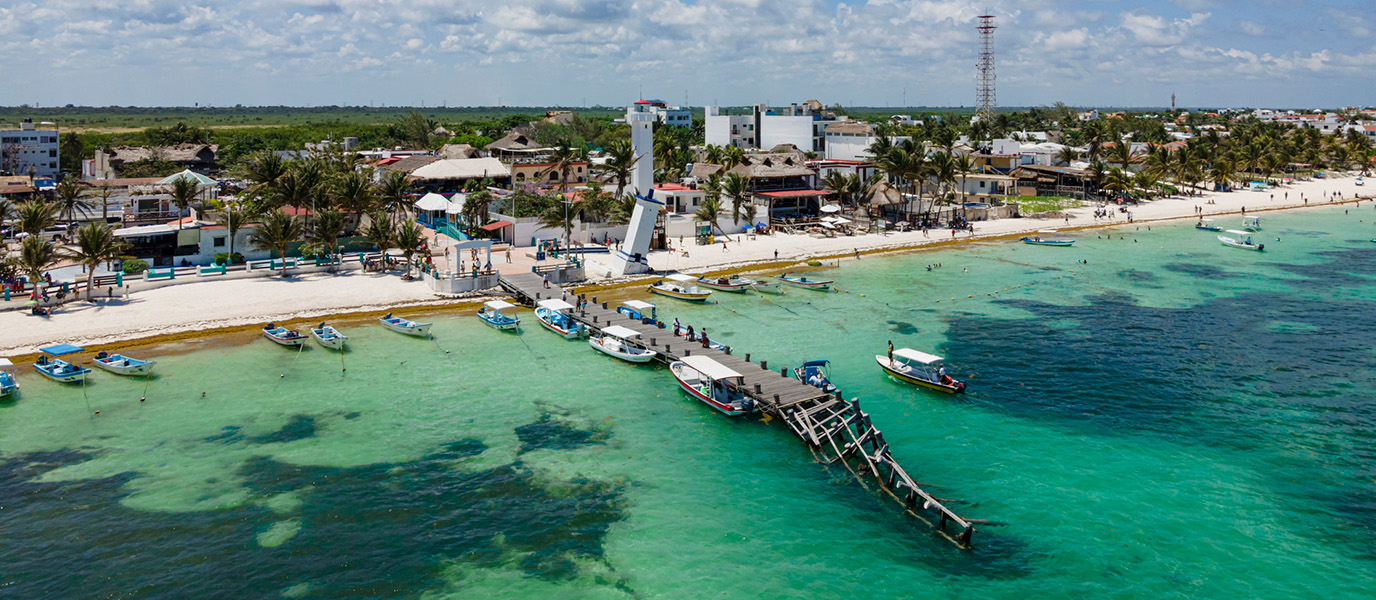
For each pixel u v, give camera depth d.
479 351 60.56
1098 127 186.50
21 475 39.75
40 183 137.88
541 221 97.88
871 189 124.50
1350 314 73.44
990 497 38.88
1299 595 31.19
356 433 45.44
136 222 94.12
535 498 38.44
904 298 78.88
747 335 65.50
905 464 42.44
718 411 49.22
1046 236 116.44
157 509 36.75
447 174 126.88
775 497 38.94
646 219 85.69
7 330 59.94
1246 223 132.62
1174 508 37.78
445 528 35.62
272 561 32.88
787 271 90.44
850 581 32.03
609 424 47.38
